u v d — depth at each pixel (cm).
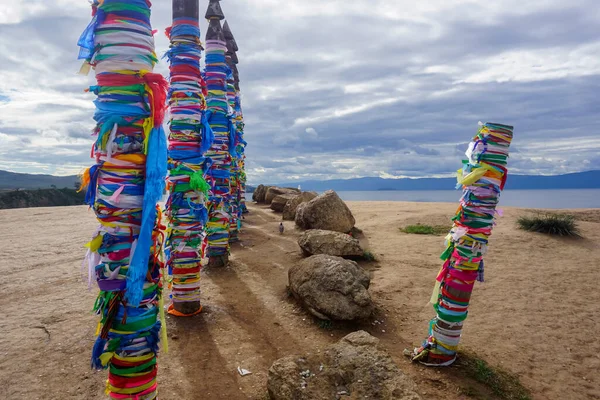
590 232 1073
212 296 639
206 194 566
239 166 1413
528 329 520
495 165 396
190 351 457
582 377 418
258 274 762
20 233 1214
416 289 655
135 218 271
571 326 530
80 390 372
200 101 564
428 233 1120
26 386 376
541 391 393
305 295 555
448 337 415
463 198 417
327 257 602
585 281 701
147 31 271
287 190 2123
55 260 859
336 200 1109
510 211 1388
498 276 727
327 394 339
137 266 262
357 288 539
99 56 263
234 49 1397
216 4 793
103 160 264
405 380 343
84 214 1723
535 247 925
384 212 1546
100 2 258
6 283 692
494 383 393
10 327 508
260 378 402
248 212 1719
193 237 550
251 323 538
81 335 486
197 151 564
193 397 368
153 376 293
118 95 261
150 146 267
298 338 493
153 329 286
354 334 409
